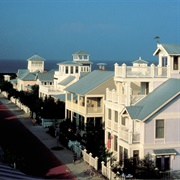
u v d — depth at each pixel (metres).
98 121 53.03
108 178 34.50
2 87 121.12
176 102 34.12
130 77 37.59
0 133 58.22
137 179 30.78
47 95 75.75
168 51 38.97
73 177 35.50
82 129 51.84
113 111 41.62
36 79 102.12
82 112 53.84
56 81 82.25
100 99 53.91
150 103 35.06
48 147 48.50
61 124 53.59
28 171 37.06
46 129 62.25
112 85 53.03
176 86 35.34
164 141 33.91
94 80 56.44
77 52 90.56
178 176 33.38
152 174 30.72
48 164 40.16
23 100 85.75
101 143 43.19
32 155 44.09
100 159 38.16
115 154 39.50
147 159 31.48
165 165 33.84
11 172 23.89
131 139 33.91
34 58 117.88
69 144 47.50
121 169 32.91
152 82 38.16
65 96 65.06
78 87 57.22
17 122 69.69
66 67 78.56
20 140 52.94
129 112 34.62
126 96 37.44
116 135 40.69
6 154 38.81
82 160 41.72
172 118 34.06
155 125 33.62
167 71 38.69
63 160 41.94
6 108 90.69
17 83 116.88
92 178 35.19
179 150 34.25
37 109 69.88
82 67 82.06
